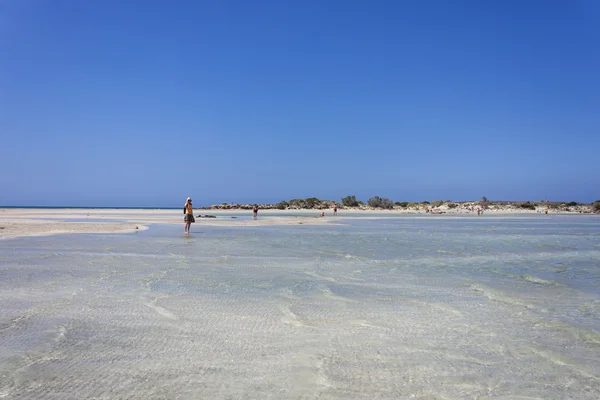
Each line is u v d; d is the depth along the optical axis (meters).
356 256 14.96
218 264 12.66
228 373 4.58
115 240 20.05
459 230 31.48
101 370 4.61
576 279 10.68
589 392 4.24
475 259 14.42
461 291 9.12
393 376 4.57
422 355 5.21
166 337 5.78
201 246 17.75
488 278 10.76
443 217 65.88
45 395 4.00
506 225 40.50
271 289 9.13
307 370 4.69
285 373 4.59
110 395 4.02
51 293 8.42
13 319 6.55
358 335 5.99
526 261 14.02
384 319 6.85
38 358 4.94
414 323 6.63
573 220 54.88
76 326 6.22
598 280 10.53
